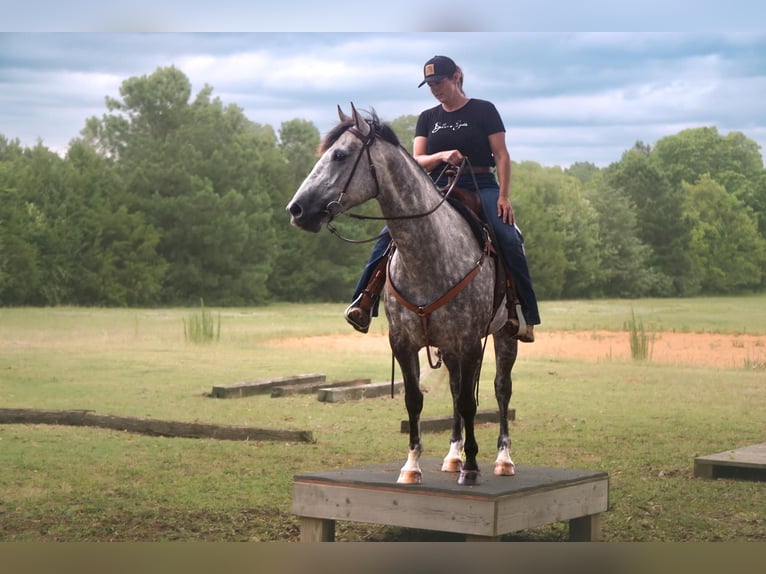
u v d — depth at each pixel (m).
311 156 66.56
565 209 68.06
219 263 57.12
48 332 26.91
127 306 52.28
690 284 69.12
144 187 56.19
